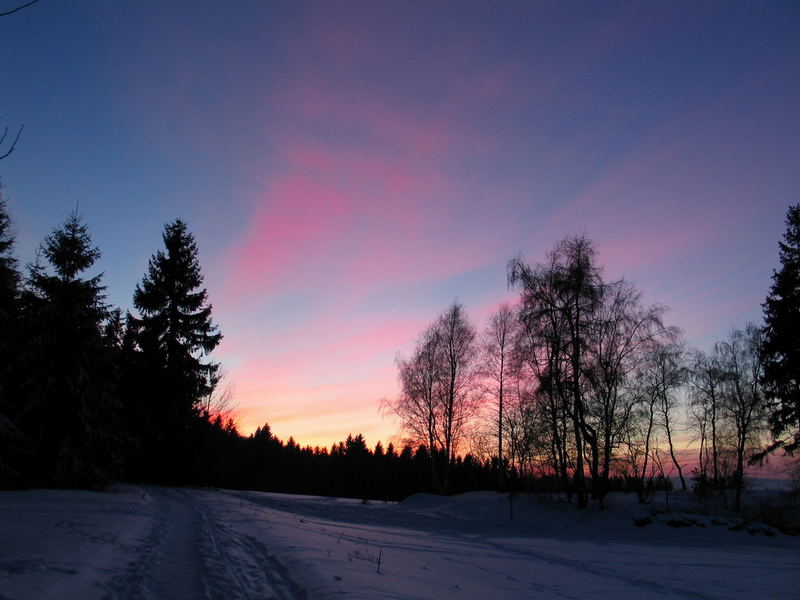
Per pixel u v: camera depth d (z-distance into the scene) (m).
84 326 24.00
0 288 24.50
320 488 83.81
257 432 84.81
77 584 6.40
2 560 7.02
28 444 22.48
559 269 27.81
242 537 11.82
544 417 28.30
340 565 8.99
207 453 35.41
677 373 33.25
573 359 26.94
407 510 30.53
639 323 27.75
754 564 15.88
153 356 32.22
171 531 12.09
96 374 24.92
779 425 31.75
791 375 30.78
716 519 24.92
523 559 14.66
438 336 38.44
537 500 29.91
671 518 24.80
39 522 11.31
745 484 39.38
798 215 31.77
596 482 27.48
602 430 27.98
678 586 11.76
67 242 24.59
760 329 33.00
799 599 10.80
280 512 21.05
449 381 37.97
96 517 13.08
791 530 24.62
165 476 32.25
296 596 6.83
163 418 31.70
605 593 10.34
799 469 33.34
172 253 34.62
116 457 24.95
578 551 17.38
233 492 32.50
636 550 18.61
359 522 22.02
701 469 38.78
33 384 23.17
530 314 27.62
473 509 29.89
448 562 12.38
